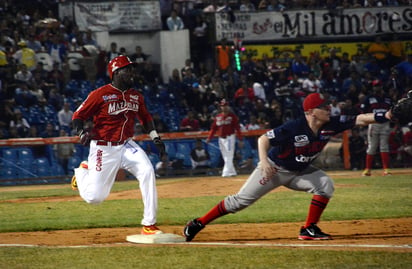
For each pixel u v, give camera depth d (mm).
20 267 12266
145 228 15969
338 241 15164
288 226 18062
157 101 49375
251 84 52844
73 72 49125
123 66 15867
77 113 15797
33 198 28594
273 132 14586
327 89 53719
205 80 51250
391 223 18359
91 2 53562
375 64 56031
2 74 45344
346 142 46188
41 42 48812
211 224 18781
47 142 40656
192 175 43531
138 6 54844
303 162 14891
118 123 15961
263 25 56938
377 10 58656
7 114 43312
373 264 12023
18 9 52500
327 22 58031
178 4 57594
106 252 13734
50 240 16328
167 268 11953
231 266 12039
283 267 11906
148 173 15766
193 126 46219
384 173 37500
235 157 44156
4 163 39688
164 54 55469
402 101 13977
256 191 15109
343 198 25266
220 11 56062
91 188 16078
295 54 55250
